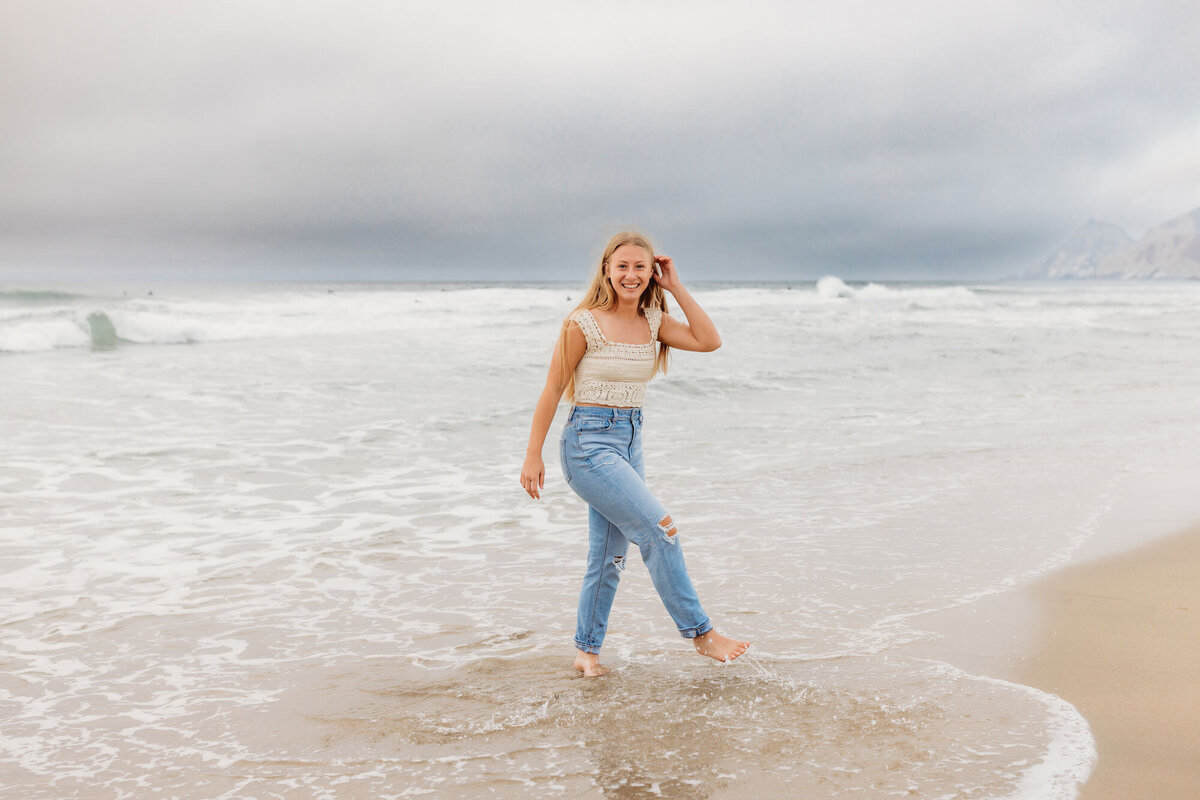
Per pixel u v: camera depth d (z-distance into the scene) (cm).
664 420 991
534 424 325
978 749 258
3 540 509
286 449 789
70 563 469
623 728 279
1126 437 859
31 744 272
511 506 607
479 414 977
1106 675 313
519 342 1892
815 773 247
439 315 2759
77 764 259
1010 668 322
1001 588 419
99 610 399
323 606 406
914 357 1698
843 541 510
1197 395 1180
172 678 324
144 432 849
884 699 296
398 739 274
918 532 529
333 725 284
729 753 261
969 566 457
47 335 1686
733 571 452
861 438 878
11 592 422
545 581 445
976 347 1906
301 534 530
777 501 615
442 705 299
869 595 412
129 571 457
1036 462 743
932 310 3428
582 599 330
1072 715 280
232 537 523
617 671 329
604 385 317
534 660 341
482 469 729
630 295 318
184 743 272
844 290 4603
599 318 318
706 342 336
